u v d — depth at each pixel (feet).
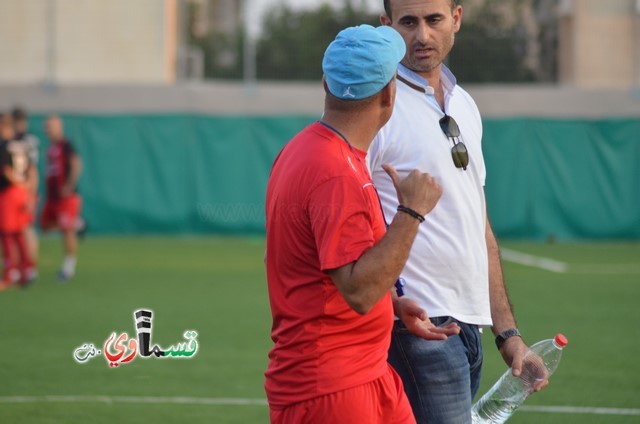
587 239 217.15
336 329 33.60
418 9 41.55
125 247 196.65
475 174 42.37
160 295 129.08
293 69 234.17
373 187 34.06
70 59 240.73
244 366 84.38
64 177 143.02
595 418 67.00
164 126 220.02
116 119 219.61
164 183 220.43
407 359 40.68
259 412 68.54
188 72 237.04
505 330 43.88
